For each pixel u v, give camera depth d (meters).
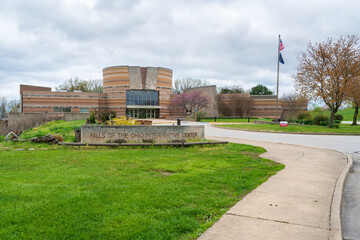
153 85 59.56
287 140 17.30
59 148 11.17
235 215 4.23
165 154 9.88
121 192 5.18
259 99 65.44
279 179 6.59
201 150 11.20
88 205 4.48
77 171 7.02
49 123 31.62
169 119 54.72
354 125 32.59
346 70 27.11
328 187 5.89
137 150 10.85
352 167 8.84
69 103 60.34
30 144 11.99
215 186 5.77
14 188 5.35
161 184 5.80
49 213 4.14
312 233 3.65
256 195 5.27
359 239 3.84
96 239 3.43
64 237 3.46
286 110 44.50
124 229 3.66
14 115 34.41
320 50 28.20
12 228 3.67
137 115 59.94
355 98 29.14
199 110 57.31
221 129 27.12
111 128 12.65
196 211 4.33
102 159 8.75
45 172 6.89
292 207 4.62
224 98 64.81
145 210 4.30
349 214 4.80
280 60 32.06
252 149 11.74
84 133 12.70
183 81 94.50
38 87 67.06
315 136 20.45
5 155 9.40
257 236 3.54
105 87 61.91
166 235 3.51
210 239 3.46
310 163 8.83
